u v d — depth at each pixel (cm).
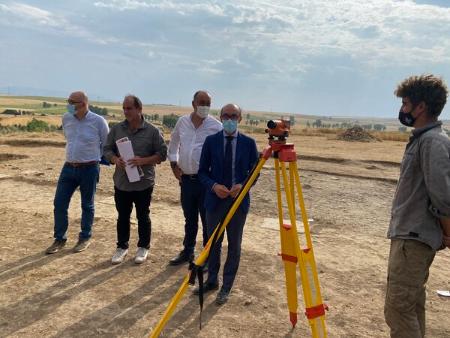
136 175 559
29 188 1036
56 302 469
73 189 632
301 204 363
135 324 430
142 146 573
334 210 967
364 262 643
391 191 1201
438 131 302
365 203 1052
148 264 585
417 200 309
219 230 363
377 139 3219
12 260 581
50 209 847
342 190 1177
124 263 585
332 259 650
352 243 736
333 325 452
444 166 288
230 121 459
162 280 536
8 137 2088
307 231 368
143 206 587
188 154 545
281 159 349
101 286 512
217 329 428
